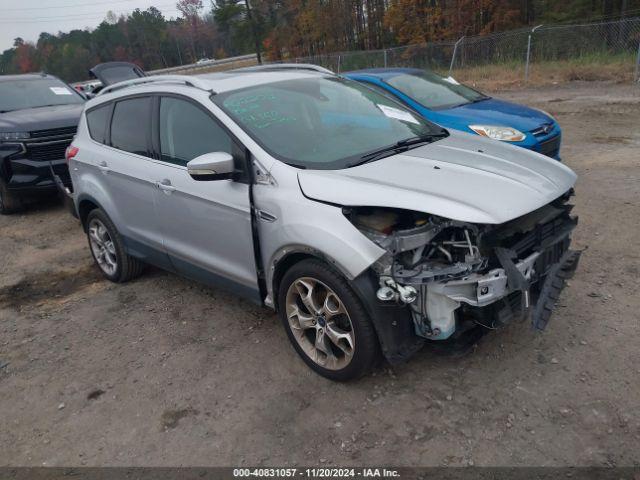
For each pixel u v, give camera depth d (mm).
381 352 3191
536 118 6773
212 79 4094
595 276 4312
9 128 7375
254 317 4312
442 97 7570
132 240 4715
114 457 3000
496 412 2986
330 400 3246
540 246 3180
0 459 3080
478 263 2832
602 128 9906
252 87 3980
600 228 5242
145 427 3213
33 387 3729
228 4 53938
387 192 2932
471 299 2871
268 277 3525
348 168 3307
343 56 24219
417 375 3359
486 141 3973
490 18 35219
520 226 3078
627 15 29750
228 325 4246
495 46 21531
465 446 2785
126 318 4559
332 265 3002
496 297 2895
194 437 3084
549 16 32844
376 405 3152
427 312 2949
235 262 3756
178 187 3936
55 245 6605
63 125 7586
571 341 3512
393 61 23141
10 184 7465
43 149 7457
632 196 6008
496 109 7121
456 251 2916
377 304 2922
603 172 7043
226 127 3596
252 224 3430
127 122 4531
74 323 4582
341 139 3711
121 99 4637
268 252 3414
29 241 6844
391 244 2816
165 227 4254
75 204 5328
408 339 3035
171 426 3195
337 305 3182
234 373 3623
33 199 8102
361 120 4012
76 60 93000
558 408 2961
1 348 4289
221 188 3621
